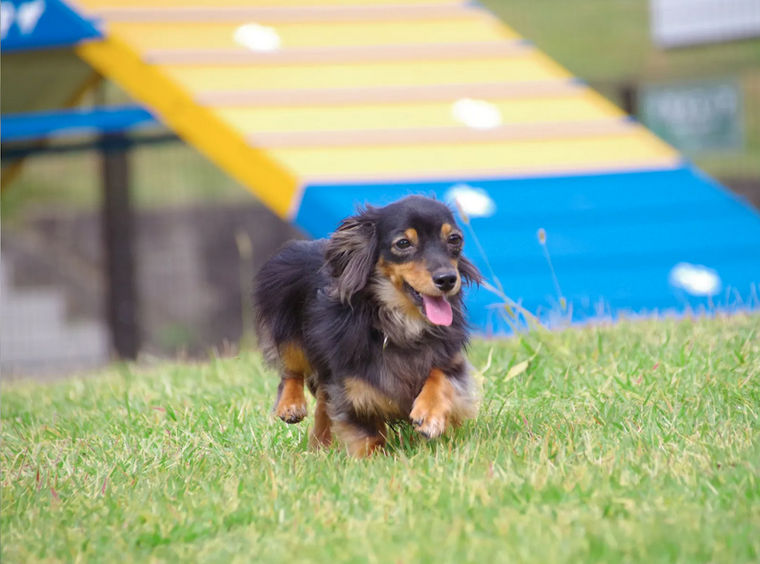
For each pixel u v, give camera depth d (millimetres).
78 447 6098
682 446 5004
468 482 4512
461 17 13781
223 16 12734
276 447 5820
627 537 3848
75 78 12984
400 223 5391
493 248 10195
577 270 10062
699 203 11219
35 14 11594
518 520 4094
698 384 6148
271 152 10547
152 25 12180
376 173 10578
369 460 5148
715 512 4102
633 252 10406
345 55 12500
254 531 4273
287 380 6062
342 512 4410
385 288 5422
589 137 12008
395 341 5426
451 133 11562
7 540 4418
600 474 4582
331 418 5570
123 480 5266
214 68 11680
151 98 11234
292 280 5992
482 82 12531
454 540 3926
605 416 5699
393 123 11516
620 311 9008
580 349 7309
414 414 5184
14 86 12695
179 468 5395
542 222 10594
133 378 8664
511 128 11875
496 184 10977
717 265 10375
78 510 4754
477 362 7367
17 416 7527
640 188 11375
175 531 4367
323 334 5523
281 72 11969
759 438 5031
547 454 4984
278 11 13102
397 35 13172
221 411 6746
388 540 4020
